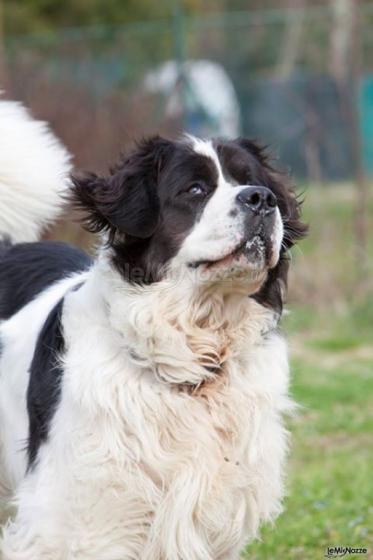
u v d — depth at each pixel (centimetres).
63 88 2147
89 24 3503
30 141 972
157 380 728
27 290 875
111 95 2150
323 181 2288
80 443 715
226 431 738
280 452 761
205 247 719
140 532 723
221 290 734
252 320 752
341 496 1140
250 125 3038
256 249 713
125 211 745
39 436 748
